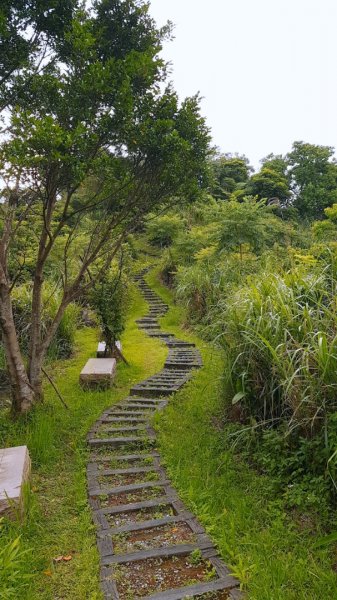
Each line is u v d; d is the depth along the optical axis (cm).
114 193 441
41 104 412
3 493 272
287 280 417
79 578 232
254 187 2491
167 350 812
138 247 1891
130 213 537
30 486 321
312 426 297
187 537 266
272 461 327
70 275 897
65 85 400
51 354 714
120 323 716
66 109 398
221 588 220
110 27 454
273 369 335
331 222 1287
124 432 431
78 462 373
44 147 348
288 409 343
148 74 409
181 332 967
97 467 365
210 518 280
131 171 449
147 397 553
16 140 338
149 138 409
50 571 238
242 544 255
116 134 401
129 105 377
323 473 293
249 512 287
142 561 245
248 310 382
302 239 1218
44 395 525
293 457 313
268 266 579
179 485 328
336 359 294
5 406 509
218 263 990
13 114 350
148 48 417
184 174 466
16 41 408
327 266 407
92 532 274
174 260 1457
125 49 462
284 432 327
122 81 386
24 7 409
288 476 314
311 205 2623
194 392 537
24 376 452
